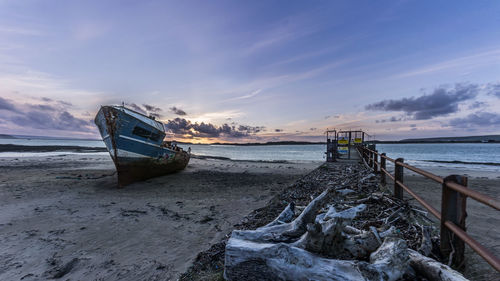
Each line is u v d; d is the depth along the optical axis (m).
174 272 3.43
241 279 2.42
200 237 4.81
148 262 3.78
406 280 2.07
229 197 8.57
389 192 5.59
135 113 12.11
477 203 5.57
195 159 29.28
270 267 2.25
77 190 9.74
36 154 32.44
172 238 4.79
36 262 3.83
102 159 25.08
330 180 8.78
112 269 3.59
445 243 2.54
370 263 2.17
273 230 2.85
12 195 8.52
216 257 3.65
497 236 3.46
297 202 5.97
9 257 3.99
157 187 10.73
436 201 6.13
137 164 11.67
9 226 5.48
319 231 2.28
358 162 14.23
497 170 17.23
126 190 9.97
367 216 4.15
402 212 4.02
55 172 14.79
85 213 6.54
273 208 5.86
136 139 11.30
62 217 6.18
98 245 4.47
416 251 2.64
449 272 1.90
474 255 2.67
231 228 5.18
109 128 10.25
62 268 3.63
